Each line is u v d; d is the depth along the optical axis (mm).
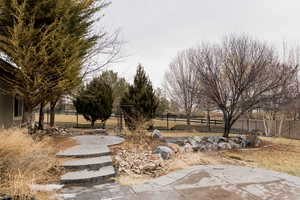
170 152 5852
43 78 5531
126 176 4125
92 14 7164
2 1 4793
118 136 8109
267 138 12172
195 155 6246
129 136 7945
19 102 9086
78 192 3281
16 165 2934
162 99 23125
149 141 7406
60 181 3561
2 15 5125
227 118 9859
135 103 11797
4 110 7332
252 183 3924
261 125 15516
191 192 3420
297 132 12844
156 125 16750
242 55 9023
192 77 17984
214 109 10734
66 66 5594
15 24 5012
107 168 4305
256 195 3338
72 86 6699
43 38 5098
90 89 13398
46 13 5566
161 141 7637
